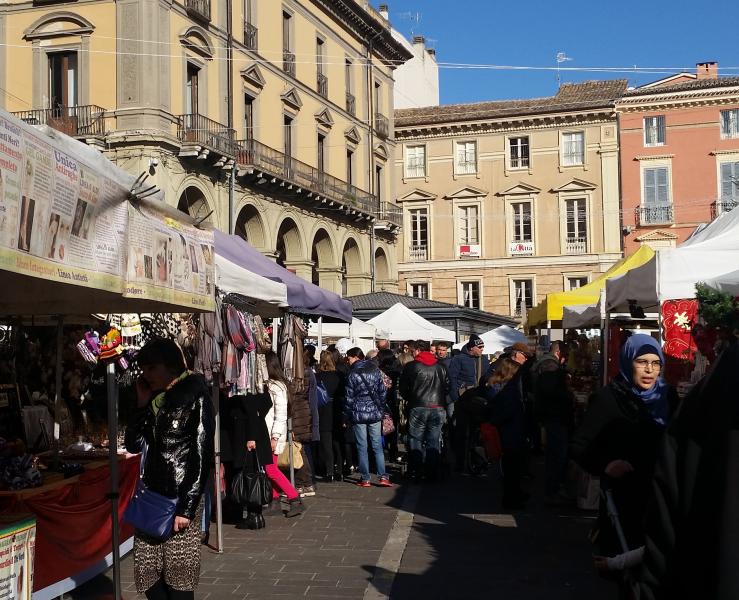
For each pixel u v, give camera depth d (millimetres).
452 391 15906
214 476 8812
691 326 8305
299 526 9875
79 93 27406
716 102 46094
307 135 37031
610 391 4883
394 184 45938
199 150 27750
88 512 6910
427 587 7180
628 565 3791
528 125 48875
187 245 6184
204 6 29609
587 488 10695
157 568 5105
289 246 35781
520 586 7215
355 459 15797
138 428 5207
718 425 2602
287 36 36031
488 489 12922
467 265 49781
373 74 43781
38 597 6207
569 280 48281
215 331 8453
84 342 6102
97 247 4656
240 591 7031
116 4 27047
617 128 47531
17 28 28000
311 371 12609
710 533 2551
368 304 30359
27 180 3855
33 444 7852
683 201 46562
